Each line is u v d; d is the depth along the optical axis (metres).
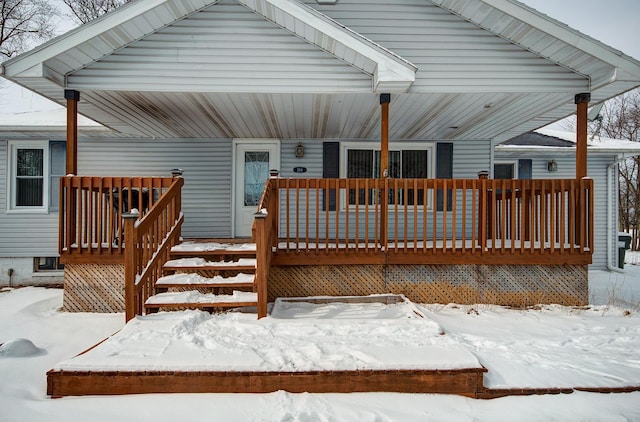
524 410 2.93
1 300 6.62
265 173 8.60
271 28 5.60
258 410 2.84
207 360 3.18
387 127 5.65
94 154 8.51
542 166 10.58
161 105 6.26
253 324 4.07
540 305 5.60
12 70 5.02
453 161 8.71
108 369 3.04
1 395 3.02
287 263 5.59
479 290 5.71
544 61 5.88
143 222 4.56
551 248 5.64
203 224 8.48
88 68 5.51
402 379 3.13
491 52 5.91
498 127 7.74
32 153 8.74
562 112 6.97
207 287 5.03
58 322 5.05
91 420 2.70
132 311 4.21
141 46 5.54
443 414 2.87
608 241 10.88
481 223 5.75
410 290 5.70
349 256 5.65
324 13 6.09
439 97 6.09
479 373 3.12
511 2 5.42
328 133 8.16
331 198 8.31
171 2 5.21
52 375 3.01
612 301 6.49
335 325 4.07
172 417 2.75
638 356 3.78
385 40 6.02
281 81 5.62
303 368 3.13
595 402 3.03
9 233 8.59
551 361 3.62
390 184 5.70
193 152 8.55
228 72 5.59
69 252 5.53
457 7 5.84
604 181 10.87
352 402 2.98
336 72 5.63
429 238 8.36
